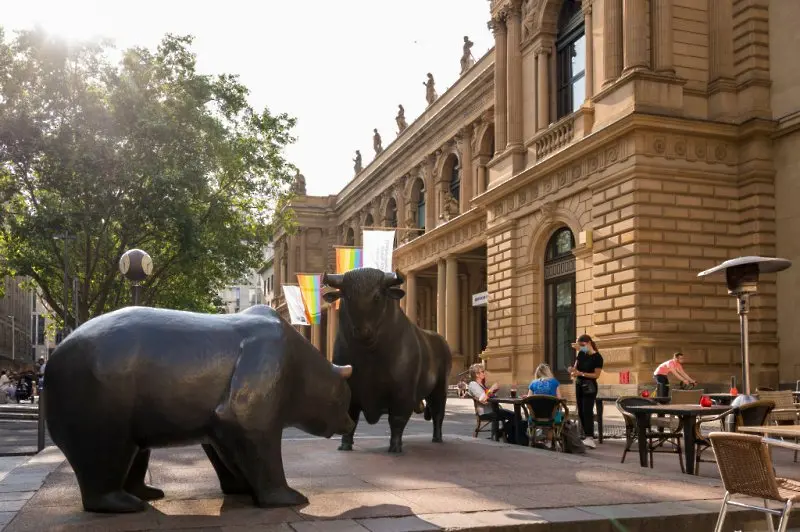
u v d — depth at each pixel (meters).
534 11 30.20
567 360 27.17
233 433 5.97
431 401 12.19
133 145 28.80
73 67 28.28
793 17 22.89
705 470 9.74
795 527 6.56
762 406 9.03
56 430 5.81
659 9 23.72
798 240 22.30
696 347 22.50
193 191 29.83
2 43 27.23
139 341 5.80
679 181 22.97
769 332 22.84
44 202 29.55
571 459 9.71
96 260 31.12
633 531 5.99
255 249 36.12
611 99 24.19
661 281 22.53
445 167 45.56
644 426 9.70
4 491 7.13
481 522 5.72
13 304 93.06
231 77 32.41
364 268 9.50
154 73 29.95
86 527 5.50
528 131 30.44
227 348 6.04
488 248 32.16
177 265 35.38
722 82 23.70
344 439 10.81
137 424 5.82
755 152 23.11
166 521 5.71
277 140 35.16
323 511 6.11
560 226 27.53
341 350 10.30
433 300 54.00
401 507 6.29
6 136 26.77
